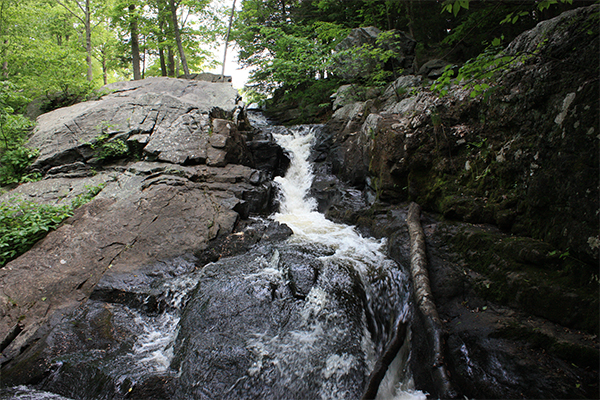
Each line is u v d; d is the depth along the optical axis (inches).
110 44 656.4
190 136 339.3
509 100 182.5
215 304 175.0
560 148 145.6
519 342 129.6
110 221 242.4
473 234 179.0
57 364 143.3
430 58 464.4
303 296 177.9
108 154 320.2
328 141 413.1
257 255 226.4
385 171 269.3
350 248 232.5
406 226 223.0
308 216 319.3
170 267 217.9
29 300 181.3
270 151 409.4
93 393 131.8
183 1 586.6
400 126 275.7
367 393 128.6
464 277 168.9
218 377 136.4
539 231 157.0
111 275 203.2
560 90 149.7
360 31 494.0
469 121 218.2
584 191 130.5
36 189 281.9
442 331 140.8
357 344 158.1
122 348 157.9
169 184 281.3
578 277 131.0
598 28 135.7
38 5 504.4
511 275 150.6
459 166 221.5
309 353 149.9
